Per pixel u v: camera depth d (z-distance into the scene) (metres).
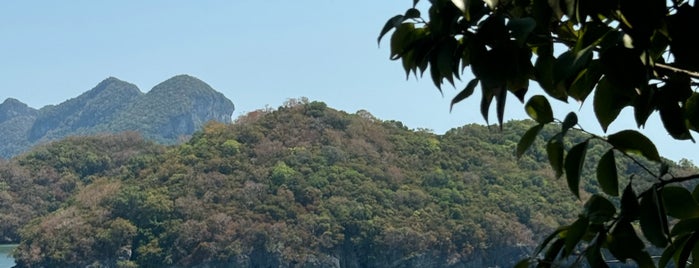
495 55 3.23
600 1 3.10
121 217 141.00
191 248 138.50
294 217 144.75
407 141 168.12
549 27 3.57
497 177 153.38
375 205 146.75
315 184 149.38
